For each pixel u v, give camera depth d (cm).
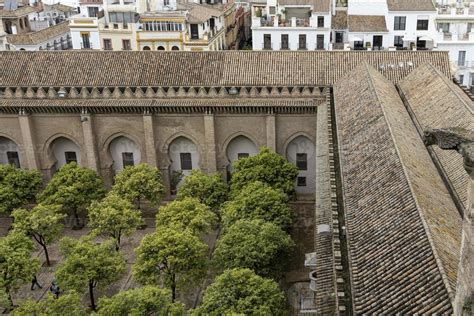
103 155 7269
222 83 6906
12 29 11325
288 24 9594
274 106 6769
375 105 5006
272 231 4762
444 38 8931
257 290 4028
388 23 9212
